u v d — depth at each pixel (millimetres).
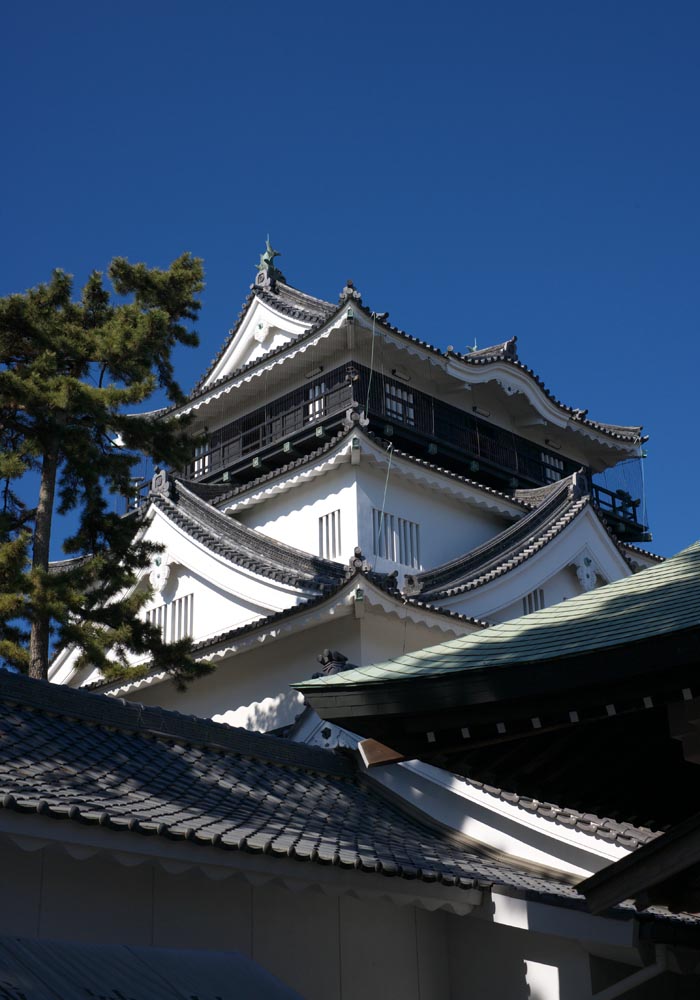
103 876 9453
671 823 10961
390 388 33406
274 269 38500
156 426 22656
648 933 10344
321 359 33188
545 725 7996
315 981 10766
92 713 11859
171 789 10805
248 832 9914
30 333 21984
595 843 12281
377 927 11609
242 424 35469
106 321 23016
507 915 10945
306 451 33000
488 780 9625
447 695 8102
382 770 13953
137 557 22875
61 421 21359
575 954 11328
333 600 23672
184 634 29156
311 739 15195
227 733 13117
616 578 32344
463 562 28469
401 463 30062
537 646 8195
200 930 9992
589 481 38688
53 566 30641
